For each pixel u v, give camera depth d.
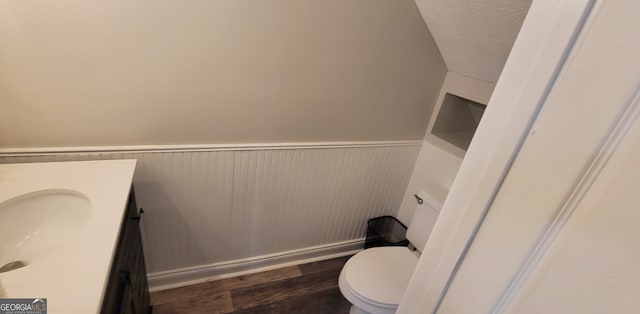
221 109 1.34
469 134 1.99
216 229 1.64
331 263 2.09
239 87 1.33
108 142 1.22
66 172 1.06
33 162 1.12
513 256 0.44
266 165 1.57
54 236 0.94
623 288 0.32
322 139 1.65
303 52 1.37
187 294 1.70
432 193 1.70
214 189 1.51
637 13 0.30
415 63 1.66
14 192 0.91
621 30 0.32
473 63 1.54
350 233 2.12
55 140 1.14
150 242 1.52
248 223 1.71
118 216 0.87
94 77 1.09
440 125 1.91
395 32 1.51
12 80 1.00
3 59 0.96
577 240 0.36
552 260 0.39
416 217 1.78
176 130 1.31
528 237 0.42
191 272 1.72
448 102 1.85
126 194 0.98
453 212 0.59
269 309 1.70
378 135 1.81
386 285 1.41
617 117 0.32
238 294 1.76
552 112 0.40
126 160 1.19
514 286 0.44
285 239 1.90
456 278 0.57
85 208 0.96
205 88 1.27
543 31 0.42
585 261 0.35
